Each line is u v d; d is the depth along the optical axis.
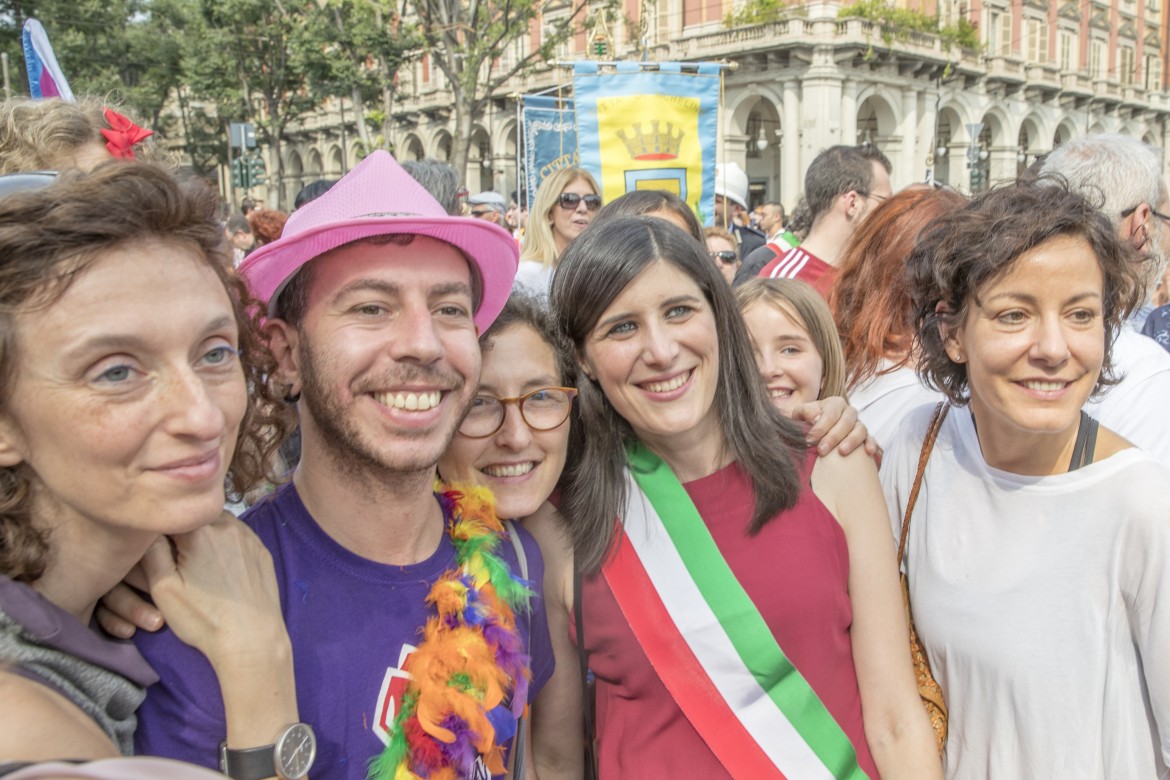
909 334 2.50
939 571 1.85
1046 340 1.59
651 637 1.78
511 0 18.48
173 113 43.16
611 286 1.71
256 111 33.38
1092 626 1.65
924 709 1.80
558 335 1.89
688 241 1.78
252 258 1.36
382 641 1.44
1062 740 1.67
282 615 1.36
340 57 23.45
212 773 0.82
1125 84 38.28
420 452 1.40
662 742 1.79
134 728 1.22
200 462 1.08
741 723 1.73
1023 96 32.75
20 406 1.01
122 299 1.01
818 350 2.66
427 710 1.39
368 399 1.39
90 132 1.99
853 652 1.85
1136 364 2.09
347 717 1.38
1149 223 2.30
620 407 1.79
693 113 5.92
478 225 1.41
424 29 19.20
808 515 1.82
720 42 25.80
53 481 1.04
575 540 1.86
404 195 1.45
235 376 1.16
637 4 27.45
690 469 1.89
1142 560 1.60
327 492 1.46
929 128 28.50
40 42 3.02
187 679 1.24
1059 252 1.59
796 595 1.75
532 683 1.73
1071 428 1.72
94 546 1.13
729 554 1.80
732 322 1.84
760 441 1.83
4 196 1.02
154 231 1.06
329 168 44.91
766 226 10.77
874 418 2.54
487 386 1.78
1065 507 1.69
